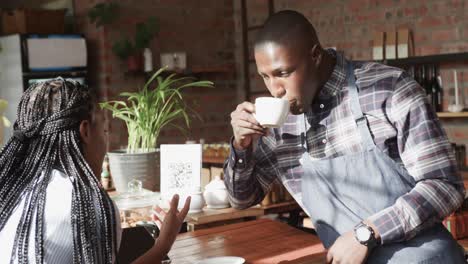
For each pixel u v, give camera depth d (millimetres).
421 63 5078
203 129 6789
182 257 1981
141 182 2883
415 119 1663
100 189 1376
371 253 1722
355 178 1749
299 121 1853
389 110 1710
